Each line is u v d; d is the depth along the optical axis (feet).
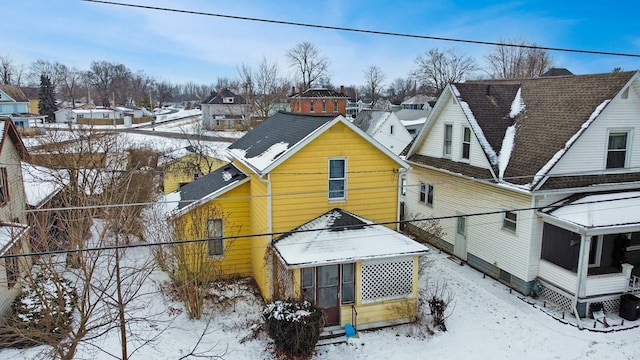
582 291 44.88
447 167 61.36
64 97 378.53
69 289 43.98
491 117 58.03
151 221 52.85
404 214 74.49
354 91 364.99
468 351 39.60
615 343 40.73
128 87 417.08
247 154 57.26
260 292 50.42
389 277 43.93
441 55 269.44
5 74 333.62
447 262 60.13
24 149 56.24
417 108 274.98
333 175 49.16
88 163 65.46
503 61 236.84
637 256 53.26
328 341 40.98
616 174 50.70
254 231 52.31
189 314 44.24
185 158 102.32
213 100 227.81
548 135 51.29
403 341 41.14
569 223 44.57
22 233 38.17
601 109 47.75
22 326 35.53
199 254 44.98
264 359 38.11
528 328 43.06
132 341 39.83
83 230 37.60
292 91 222.07
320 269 42.91
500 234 53.26
